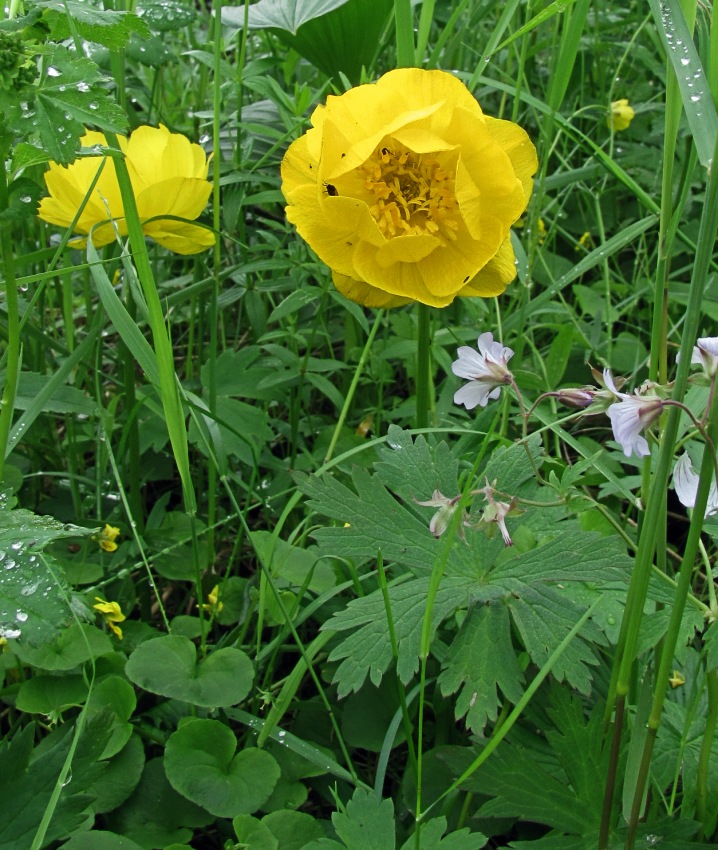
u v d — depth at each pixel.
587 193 0.63
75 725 0.38
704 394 0.37
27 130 0.35
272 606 0.43
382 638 0.36
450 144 0.40
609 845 0.36
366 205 0.40
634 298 0.56
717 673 0.36
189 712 0.41
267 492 0.49
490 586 0.37
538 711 0.39
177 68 0.69
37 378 0.43
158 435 0.49
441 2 0.66
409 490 0.39
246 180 0.51
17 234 0.44
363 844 0.35
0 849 0.34
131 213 0.38
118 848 0.36
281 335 0.50
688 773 0.38
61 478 0.50
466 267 0.41
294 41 0.54
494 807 0.37
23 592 0.34
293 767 0.40
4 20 0.36
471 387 0.37
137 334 0.40
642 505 0.38
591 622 0.36
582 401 0.35
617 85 0.70
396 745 0.41
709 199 0.31
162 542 0.47
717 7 0.34
